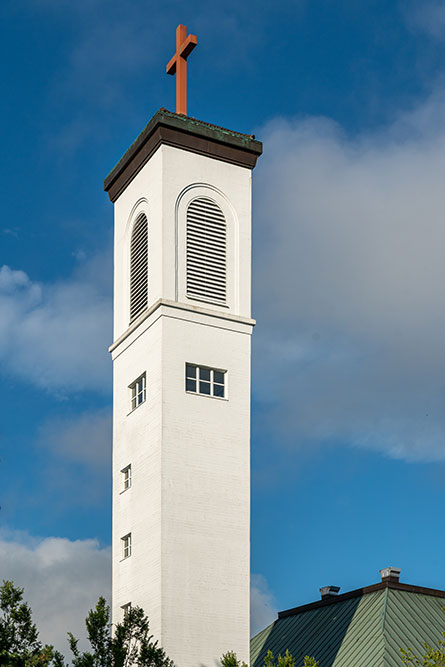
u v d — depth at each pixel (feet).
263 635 205.67
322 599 207.51
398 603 181.47
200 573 153.69
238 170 177.47
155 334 163.73
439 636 174.60
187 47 180.04
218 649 151.43
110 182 187.21
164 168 169.99
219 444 161.17
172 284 165.68
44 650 130.31
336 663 172.14
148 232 172.24
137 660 139.64
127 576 160.25
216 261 171.32
